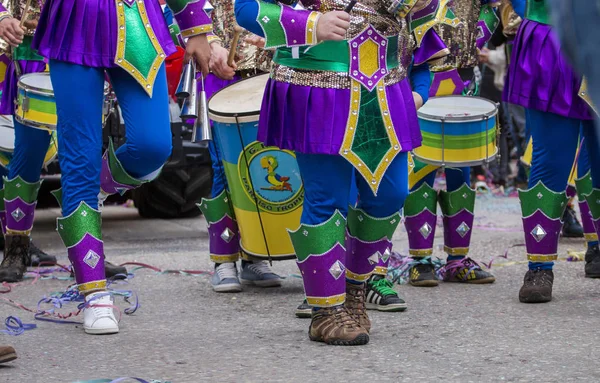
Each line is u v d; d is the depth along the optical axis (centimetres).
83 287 449
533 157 521
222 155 542
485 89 1276
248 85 562
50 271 636
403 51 409
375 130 397
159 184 930
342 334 417
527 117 544
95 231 448
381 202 418
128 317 488
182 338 438
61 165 446
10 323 466
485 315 485
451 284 586
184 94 468
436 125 546
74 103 436
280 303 527
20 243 607
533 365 381
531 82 503
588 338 428
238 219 548
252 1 389
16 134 592
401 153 410
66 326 464
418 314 491
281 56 406
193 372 377
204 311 505
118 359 399
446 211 593
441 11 423
